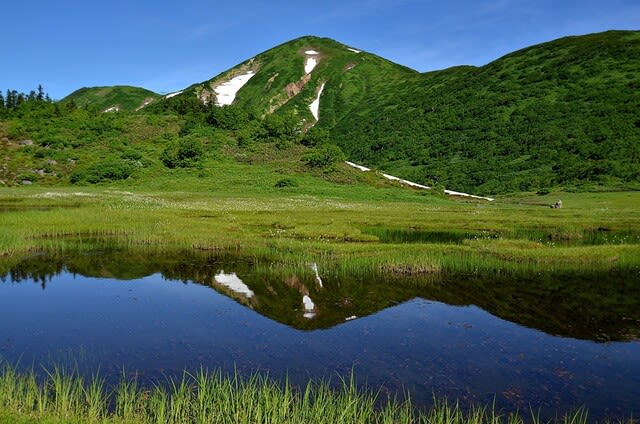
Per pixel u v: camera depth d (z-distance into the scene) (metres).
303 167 94.94
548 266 22.58
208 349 12.11
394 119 181.88
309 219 40.94
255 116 130.38
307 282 19.41
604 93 147.00
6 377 9.27
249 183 82.25
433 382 10.47
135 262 22.95
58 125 112.12
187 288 18.25
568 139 129.12
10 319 14.28
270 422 8.33
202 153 95.56
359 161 158.12
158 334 13.14
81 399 9.05
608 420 8.98
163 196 64.19
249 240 28.28
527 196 96.62
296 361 11.46
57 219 33.69
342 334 13.45
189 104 140.75
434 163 139.25
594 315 15.39
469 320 14.82
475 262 22.83
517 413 9.05
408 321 14.67
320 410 8.50
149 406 8.89
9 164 88.75
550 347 12.67
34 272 20.56
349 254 24.55
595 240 33.25
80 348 12.03
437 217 47.03
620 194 85.62
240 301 16.58
